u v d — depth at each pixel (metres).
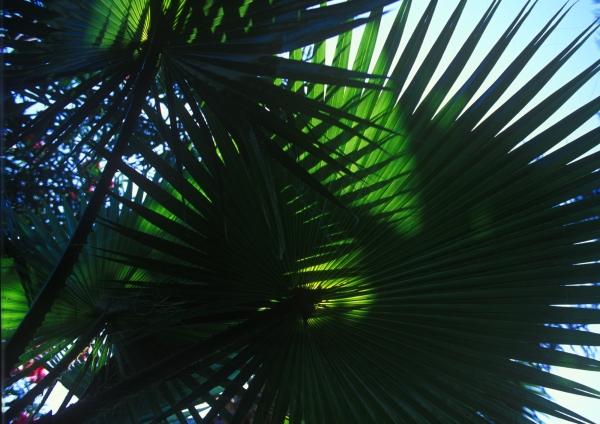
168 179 1.20
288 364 1.32
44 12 1.02
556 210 1.23
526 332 1.32
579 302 1.28
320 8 0.97
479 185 1.23
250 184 1.20
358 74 0.93
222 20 1.00
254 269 1.28
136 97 1.04
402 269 1.31
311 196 1.22
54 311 1.31
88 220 1.04
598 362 1.28
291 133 1.02
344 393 1.32
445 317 1.34
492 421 1.36
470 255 1.29
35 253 1.33
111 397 1.12
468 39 1.17
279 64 0.97
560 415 1.31
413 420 1.32
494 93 1.17
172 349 1.41
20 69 1.06
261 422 1.24
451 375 1.35
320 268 1.29
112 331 1.37
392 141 1.22
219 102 1.05
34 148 1.43
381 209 1.25
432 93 1.19
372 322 1.37
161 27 1.03
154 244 1.20
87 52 1.09
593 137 1.17
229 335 1.24
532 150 1.20
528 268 1.28
